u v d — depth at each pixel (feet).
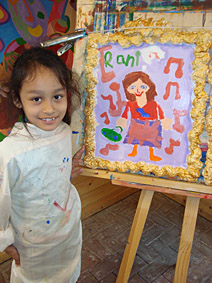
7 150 2.20
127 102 2.81
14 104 2.50
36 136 2.39
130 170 2.86
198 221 5.03
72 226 2.76
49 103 2.27
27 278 2.71
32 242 2.50
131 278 3.80
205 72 2.55
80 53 2.88
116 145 2.91
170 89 2.67
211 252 4.28
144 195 3.02
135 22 2.67
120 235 4.65
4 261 4.06
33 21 3.73
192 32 2.55
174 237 4.64
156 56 2.67
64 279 2.86
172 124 2.71
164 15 2.60
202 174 2.64
